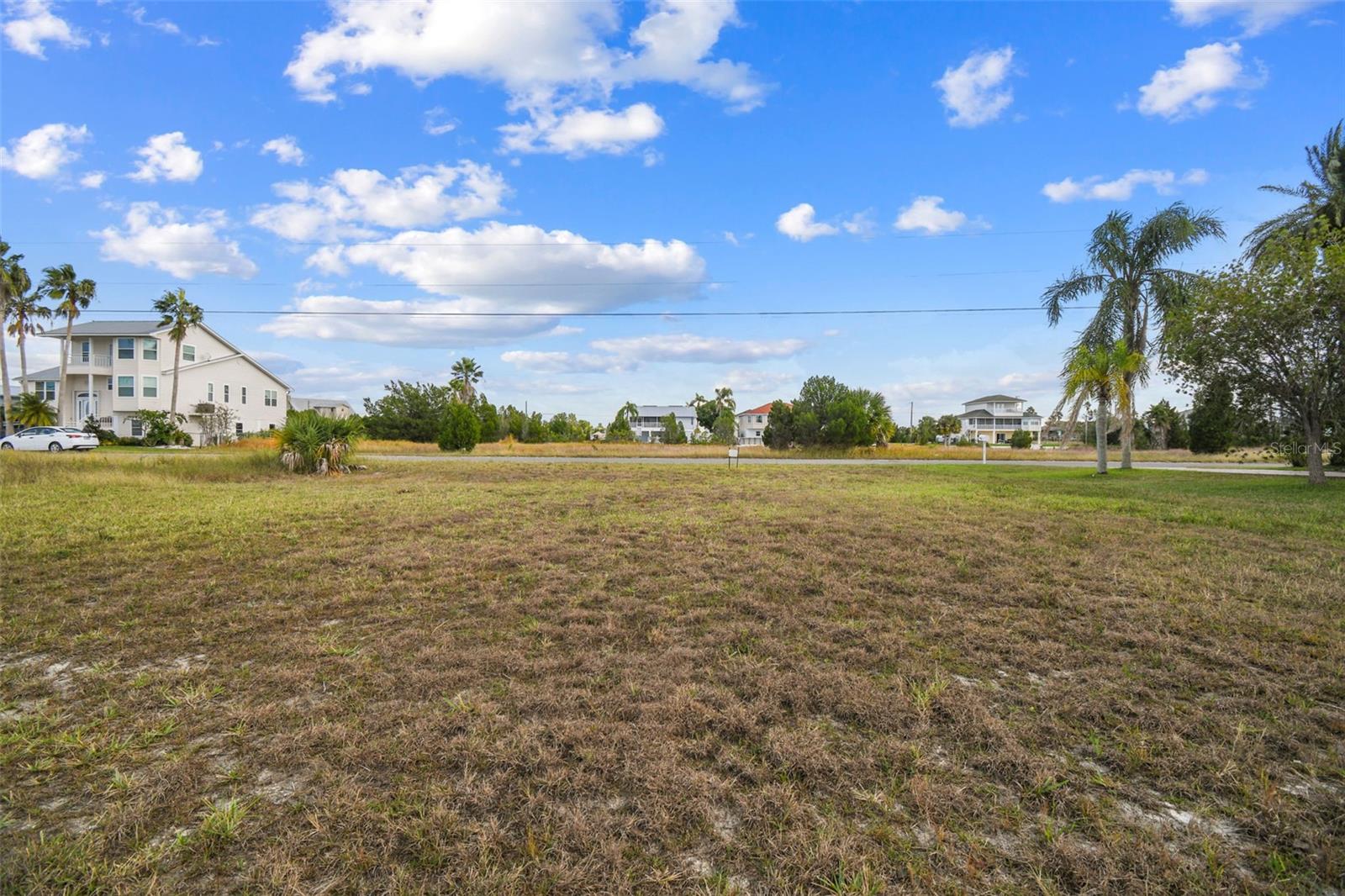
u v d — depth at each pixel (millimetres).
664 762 2746
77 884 2082
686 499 12266
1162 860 2195
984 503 11648
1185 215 21250
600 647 4258
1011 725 3195
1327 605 5203
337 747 2906
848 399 42094
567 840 2285
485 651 4102
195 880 2115
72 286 41438
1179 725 3170
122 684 3664
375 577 6062
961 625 4695
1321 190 19984
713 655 4113
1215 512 10461
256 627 4664
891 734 3076
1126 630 4605
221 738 3025
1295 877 2137
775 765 2783
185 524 8727
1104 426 20000
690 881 2115
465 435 38031
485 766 2750
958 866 2172
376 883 2096
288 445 18984
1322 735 3080
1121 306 22125
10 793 2572
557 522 9305
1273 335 14320
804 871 2148
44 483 13648
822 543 7707
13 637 4402
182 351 46656
